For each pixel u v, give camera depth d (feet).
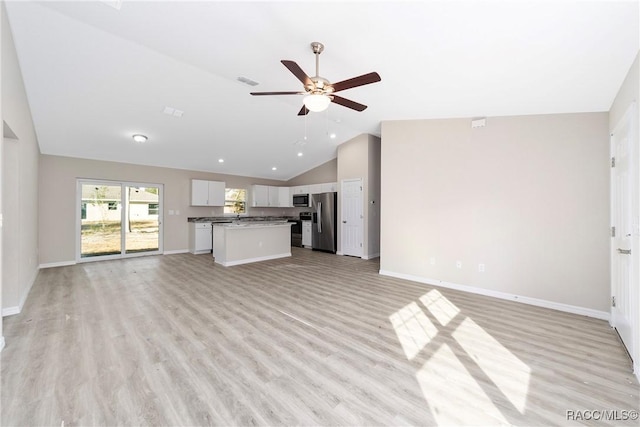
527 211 10.88
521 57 7.45
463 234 12.45
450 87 9.87
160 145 17.87
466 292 12.21
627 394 5.54
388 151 15.02
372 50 8.09
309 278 14.57
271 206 27.89
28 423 4.66
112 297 11.28
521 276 11.02
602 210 9.53
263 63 9.68
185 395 5.40
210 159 21.62
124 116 13.92
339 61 8.86
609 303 9.34
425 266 13.65
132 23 7.75
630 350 6.88
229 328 8.43
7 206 9.40
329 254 22.44
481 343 7.59
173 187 22.29
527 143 10.87
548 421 4.82
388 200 15.01
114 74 10.74
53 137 15.11
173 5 6.89
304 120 16.42
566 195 10.12
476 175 12.10
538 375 6.15
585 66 7.43
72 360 6.58
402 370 6.31
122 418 4.80
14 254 9.45
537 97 9.53
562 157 10.20
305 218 26.81
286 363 6.56
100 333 8.02
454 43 7.25
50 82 10.69
